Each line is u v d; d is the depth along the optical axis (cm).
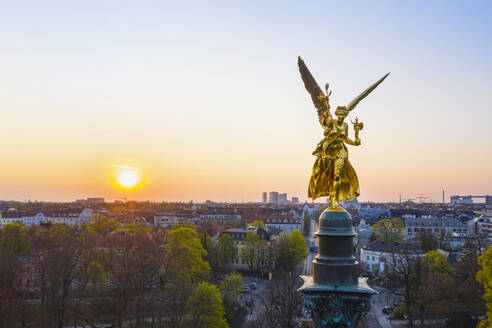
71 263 7975
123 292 6925
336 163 1969
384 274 11069
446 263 9594
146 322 7444
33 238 12088
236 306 8500
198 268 9288
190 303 7006
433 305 7650
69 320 7500
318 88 2078
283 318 6781
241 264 14900
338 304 1836
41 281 8088
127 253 7975
